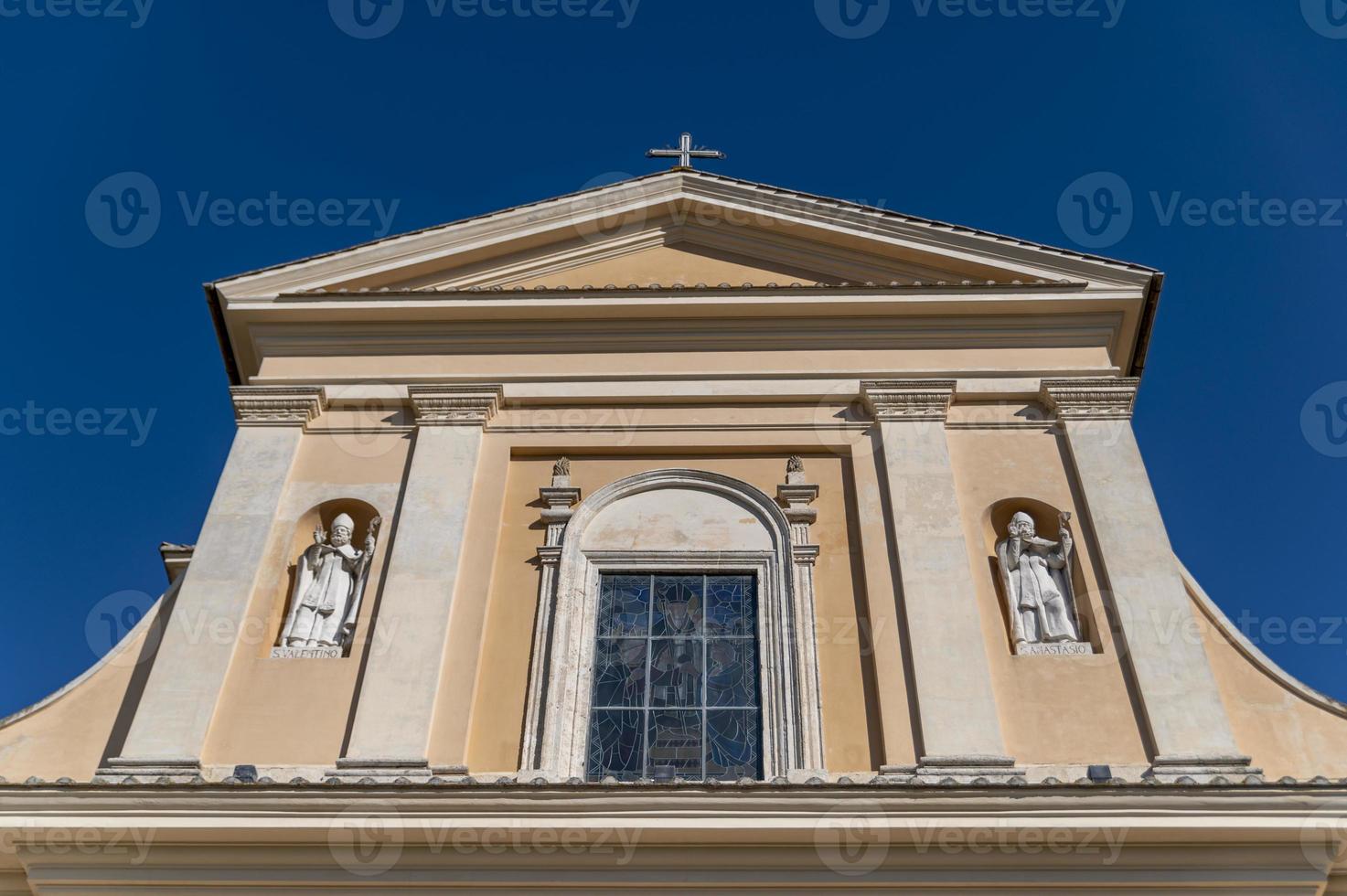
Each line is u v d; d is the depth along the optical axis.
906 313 14.21
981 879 9.59
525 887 9.62
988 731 10.89
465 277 14.91
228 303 14.22
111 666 11.85
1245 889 9.55
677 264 15.12
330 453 13.38
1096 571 12.17
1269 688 11.45
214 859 9.80
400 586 12.02
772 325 14.26
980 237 14.61
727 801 9.60
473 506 12.83
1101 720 11.09
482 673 11.57
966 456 13.17
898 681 11.36
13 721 11.41
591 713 11.59
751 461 13.27
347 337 14.30
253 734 11.15
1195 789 9.62
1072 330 14.16
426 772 10.70
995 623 11.84
